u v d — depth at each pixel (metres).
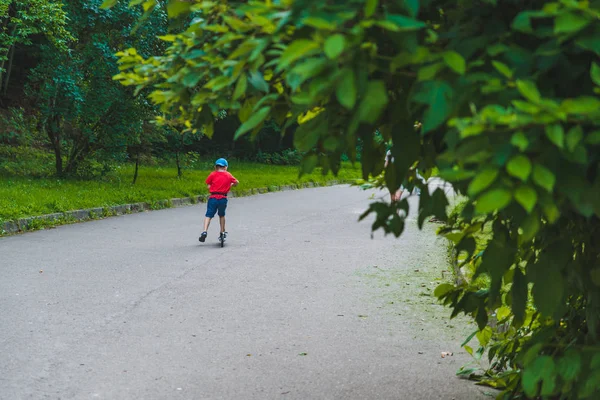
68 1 20.45
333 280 9.32
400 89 2.64
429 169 3.19
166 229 14.55
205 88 2.82
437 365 5.66
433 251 11.97
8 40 19.66
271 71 2.79
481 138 1.96
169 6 3.06
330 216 17.73
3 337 6.24
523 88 1.83
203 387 5.03
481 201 1.83
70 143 23.72
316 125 2.46
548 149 1.97
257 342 6.25
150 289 8.52
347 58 1.91
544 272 2.71
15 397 4.75
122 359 5.67
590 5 2.02
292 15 2.00
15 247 11.57
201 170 34.28
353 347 6.15
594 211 2.02
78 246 11.88
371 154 2.83
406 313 7.48
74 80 20.58
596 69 1.96
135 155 24.00
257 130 2.86
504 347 4.47
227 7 2.82
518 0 2.32
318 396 4.89
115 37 21.50
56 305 7.54
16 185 18.69
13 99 31.38
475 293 4.01
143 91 21.02
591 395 2.72
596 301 3.00
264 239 13.37
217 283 8.99
